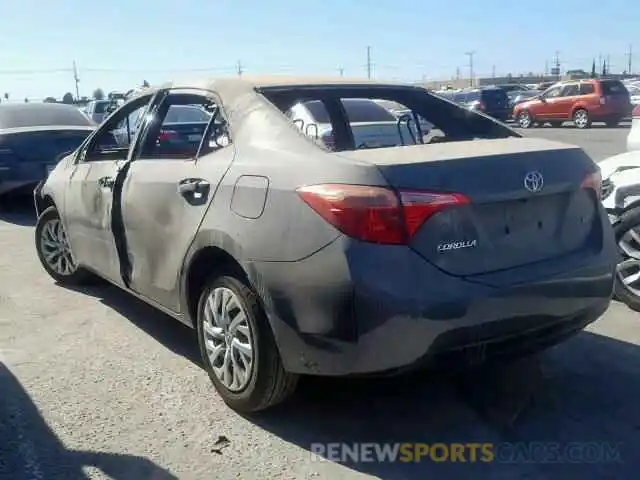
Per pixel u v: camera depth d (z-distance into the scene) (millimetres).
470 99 32094
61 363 4570
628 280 5406
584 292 3656
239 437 3615
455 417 3818
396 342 3119
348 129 4594
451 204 3248
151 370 4449
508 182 3420
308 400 4000
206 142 4164
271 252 3363
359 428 3711
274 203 3418
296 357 3346
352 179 3191
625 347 4695
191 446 3533
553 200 3646
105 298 5926
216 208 3752
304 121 4188
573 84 26797
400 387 4152
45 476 3279
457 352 3256
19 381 4297
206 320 3955
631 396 4012
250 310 3543
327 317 3186
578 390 4094
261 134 3801
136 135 4781
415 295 3129
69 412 3896
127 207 4613
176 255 4102
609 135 22109
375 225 3131
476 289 3256
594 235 3850
